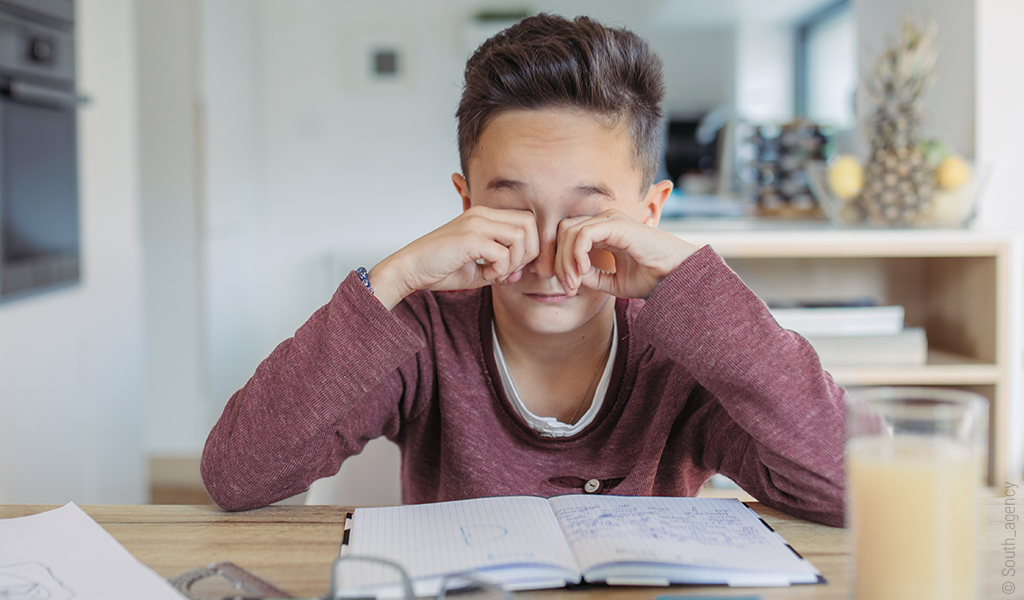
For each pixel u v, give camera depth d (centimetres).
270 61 429
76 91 198
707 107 467
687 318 78
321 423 79
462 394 98
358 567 62
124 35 223
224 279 353
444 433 97
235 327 373
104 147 214
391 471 122
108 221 216
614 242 80
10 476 165
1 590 59
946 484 51
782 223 208
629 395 97
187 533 71
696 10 412
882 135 183
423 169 438
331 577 56
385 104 434
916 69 178
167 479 322
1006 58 189
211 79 331
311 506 79
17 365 169
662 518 72
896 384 178
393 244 440
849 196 186
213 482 79
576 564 62
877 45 228
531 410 100
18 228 171
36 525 71
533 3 438
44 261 182
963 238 176
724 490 180
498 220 83
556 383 99
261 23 427
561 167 84
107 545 67
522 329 96
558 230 84
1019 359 178
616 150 87
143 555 66
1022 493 173
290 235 438
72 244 195
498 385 98
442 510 75
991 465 178
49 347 183
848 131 234
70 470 192
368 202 438
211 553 67
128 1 225
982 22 188
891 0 220
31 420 174
